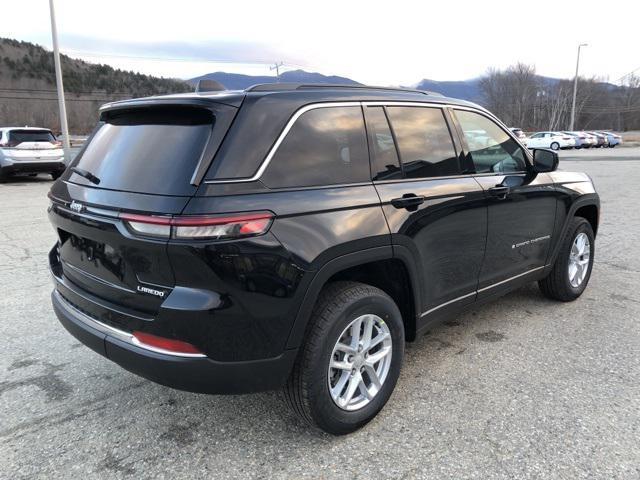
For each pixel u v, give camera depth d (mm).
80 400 3094
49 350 3764
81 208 2564
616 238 7195
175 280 2225
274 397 3137
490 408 2947
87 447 2645
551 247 4246
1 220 8953
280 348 2381
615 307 4523
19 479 2402
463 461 2492
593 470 2406
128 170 2473
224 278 2186
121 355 2416
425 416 2883
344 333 2652
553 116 90625
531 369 3402
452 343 3834
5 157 14984
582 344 3777
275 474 2432
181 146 2350
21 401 3076
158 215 2193
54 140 15961
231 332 2254
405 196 2871
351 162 2723
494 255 3611
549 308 4523
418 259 2961
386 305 2795
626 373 3328
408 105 3139
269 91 2525
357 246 2566
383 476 2402
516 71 94250
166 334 2254
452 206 3154
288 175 2432
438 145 3252
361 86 2973
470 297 3500
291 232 2340
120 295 2447
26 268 5879
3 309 4578
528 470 2416
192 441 2695
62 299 3002
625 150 37250
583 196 4469
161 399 3109
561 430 2721
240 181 2264
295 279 2342
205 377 2281
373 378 2799
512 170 3832
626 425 2756
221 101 2359
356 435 2730
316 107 2637
